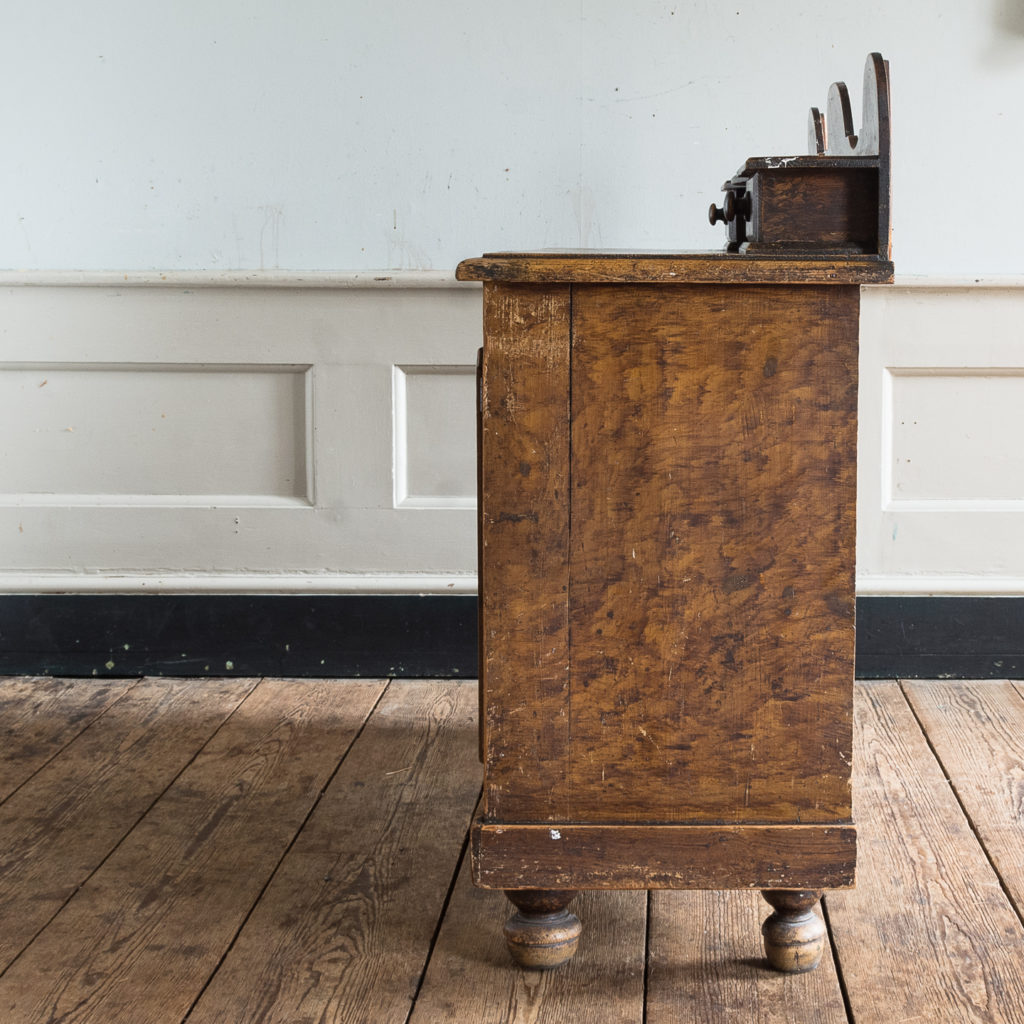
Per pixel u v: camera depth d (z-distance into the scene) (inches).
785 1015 56.5
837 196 57.7
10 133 107.7
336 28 106.0
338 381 108.3
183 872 72.0
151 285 107.1
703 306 55.8
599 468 56.7
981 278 104.7
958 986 58.7
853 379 56.1
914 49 104.8
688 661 57.6
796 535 56.9
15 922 65.6
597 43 105.7
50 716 101.0
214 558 111.0
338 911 67.1
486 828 58.4
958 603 109.8
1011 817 78.7
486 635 57.8
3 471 110.4
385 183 107.7
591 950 62.9
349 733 96.9
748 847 58.1
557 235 108.1
